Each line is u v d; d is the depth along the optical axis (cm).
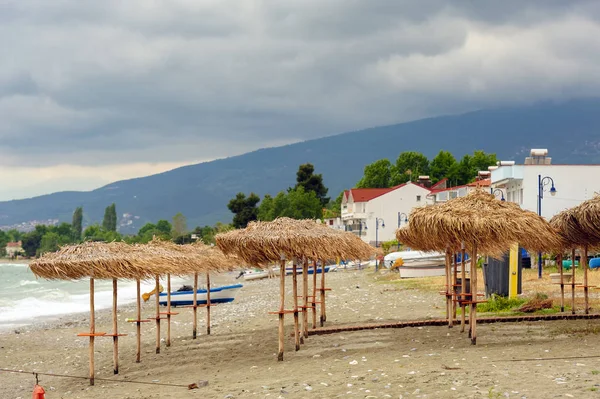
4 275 13112
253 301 4481
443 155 14388
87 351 2750
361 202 11725
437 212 1959
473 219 1870
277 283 6744
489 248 2098
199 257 2583
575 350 1725
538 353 1714
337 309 3278
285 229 2061
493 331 2161
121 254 2106
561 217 2273
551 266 5025
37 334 3497
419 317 2698
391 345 2052
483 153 14138
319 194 15538
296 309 2134
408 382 1468
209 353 2325
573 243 2358
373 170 15175
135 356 2438
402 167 14988
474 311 1948
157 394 1694
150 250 2317
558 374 1409
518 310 2588
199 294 4619
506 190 7000
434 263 5491
